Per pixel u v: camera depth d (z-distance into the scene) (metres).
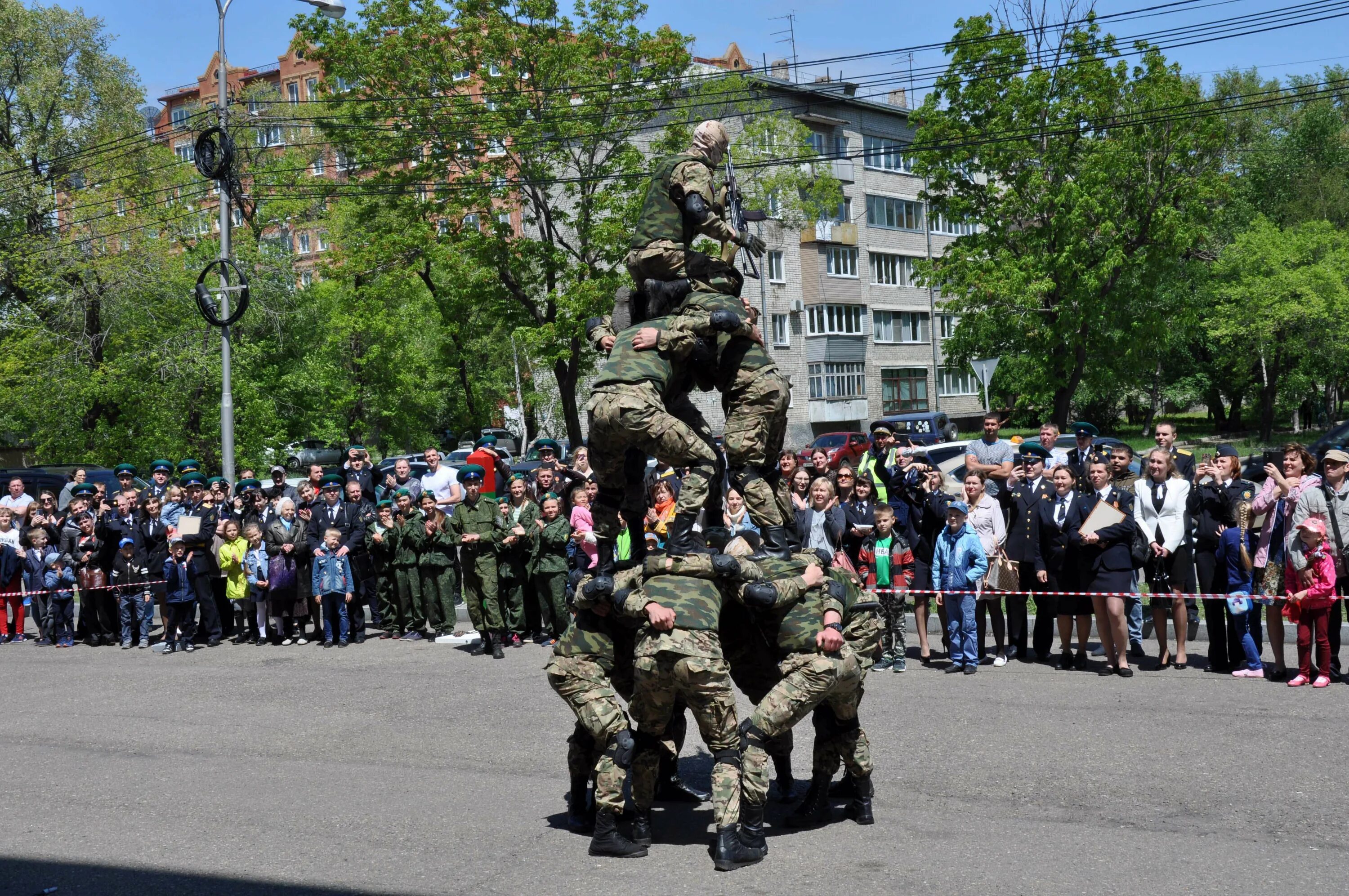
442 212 32.38
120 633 16.70
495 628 13.38
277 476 16.48
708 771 8.52
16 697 12.42
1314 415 64.19
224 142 21.62
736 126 39.19
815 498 12.58
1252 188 59.00
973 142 34.28
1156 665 11.48
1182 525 11.23
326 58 32.06
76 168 36.75
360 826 7.19
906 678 11.38
